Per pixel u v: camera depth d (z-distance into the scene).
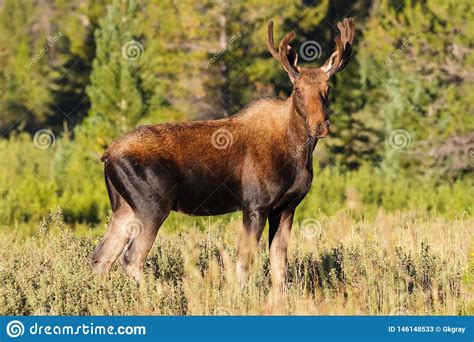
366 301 13.92
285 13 36.31
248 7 35.94
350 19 15.12
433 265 15.03
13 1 45.00
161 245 16.45
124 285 13.70
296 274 14.66
